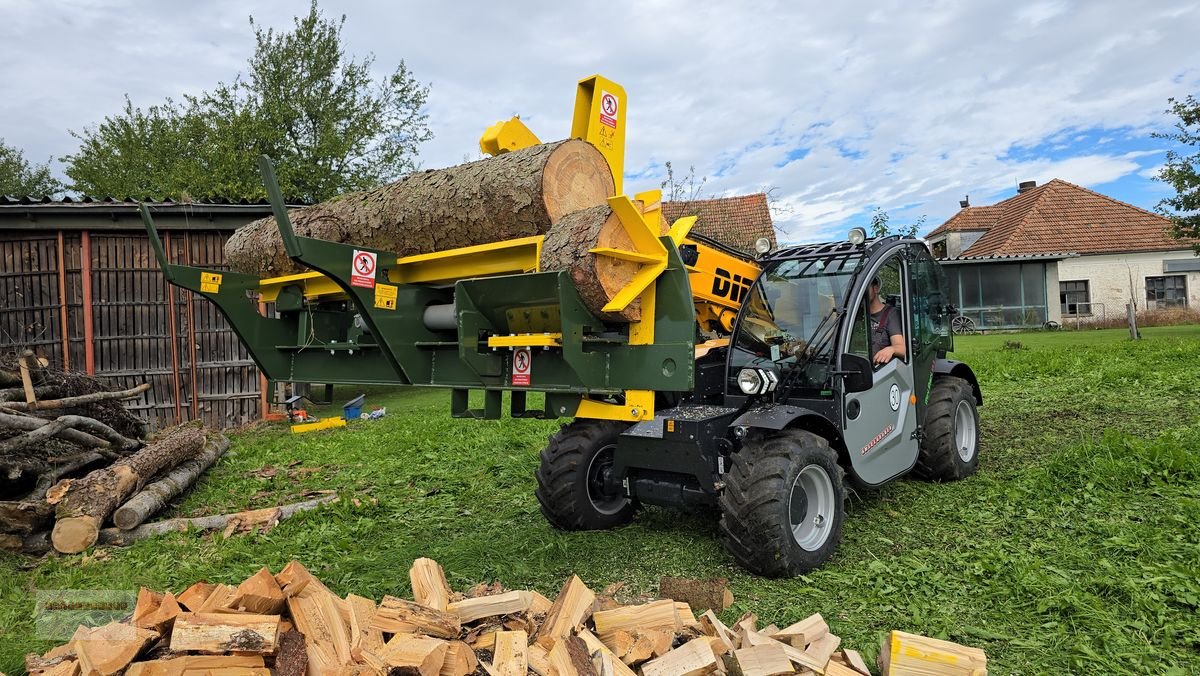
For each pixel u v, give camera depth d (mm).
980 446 6730
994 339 20234
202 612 2383
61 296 9914
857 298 4523
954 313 6293
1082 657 2908
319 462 7684
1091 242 27516
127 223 10047
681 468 4160
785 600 3598
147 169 26078
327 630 2473
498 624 2775
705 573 3980
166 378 10352
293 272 4973
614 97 4633
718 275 5262
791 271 4863
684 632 2900
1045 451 6395
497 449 7793
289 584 2574
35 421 5805
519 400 4172
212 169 21172
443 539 4871
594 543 4508
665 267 3555
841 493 4199
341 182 22094
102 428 6301
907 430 5102
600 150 4492
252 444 8875
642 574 4023
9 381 6414
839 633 3225
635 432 4293
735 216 18500
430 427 9344
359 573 4219
